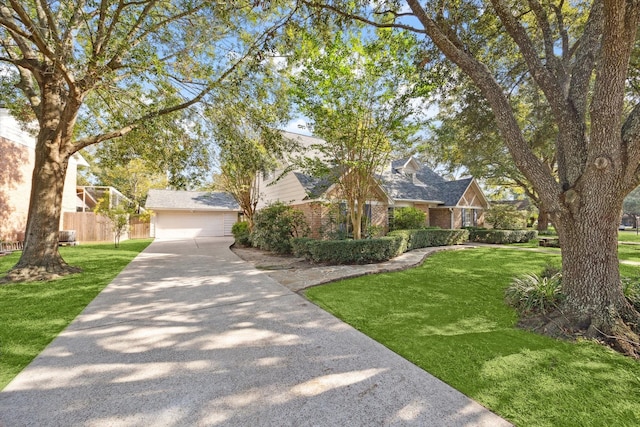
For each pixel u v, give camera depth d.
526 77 8.45
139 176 27.58
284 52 7.10
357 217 9.60
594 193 3.89
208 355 3.10
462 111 9.48
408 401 2.29
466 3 6.29
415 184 18.23
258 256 10.98
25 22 5.33
